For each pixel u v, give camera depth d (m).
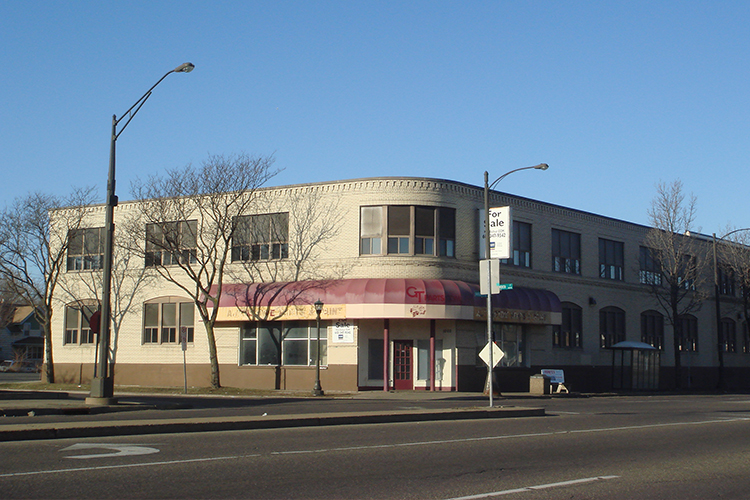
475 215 36.59
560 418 20.77
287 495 8.79
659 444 14.87
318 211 35.78
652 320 47.59
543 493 9.27
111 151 22.19
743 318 56.19
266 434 14.80
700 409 26.59
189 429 14.91
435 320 34.84
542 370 37.03
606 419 20.78
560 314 38.78
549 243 40.88
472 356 35.41
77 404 20.72
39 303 57.62
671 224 47.25
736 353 55.22
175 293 38.88
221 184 35.38
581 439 15.34
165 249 35.06
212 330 34.47
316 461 11.32
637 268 46.78
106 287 21.64
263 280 36.56
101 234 41.50
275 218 36.84
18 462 10.48
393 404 25.81
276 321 35.81
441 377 34.75
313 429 15.94
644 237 47.66
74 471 9.83
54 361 42.03
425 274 34.44
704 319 52.38
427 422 18.53
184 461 10.87
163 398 28.36
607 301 44.12
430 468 11.02
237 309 35.69
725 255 53.22
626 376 44.03
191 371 37.91
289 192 36.50
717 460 12.70
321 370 34.41
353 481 9.79
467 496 8.95
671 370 48.19
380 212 34.84
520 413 21.38
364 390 34.03
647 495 9.40
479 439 14.78
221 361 37.03
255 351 36.47
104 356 21.27
